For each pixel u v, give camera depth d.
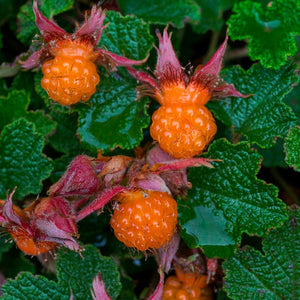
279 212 0.25
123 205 0.23
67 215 0.23
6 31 0.28
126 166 0.24
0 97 0.27
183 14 0.27
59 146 0.27
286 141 0.25
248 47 0.26
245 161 0.25
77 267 0.26
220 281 0.26
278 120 0.25
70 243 0.23
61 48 0.24
